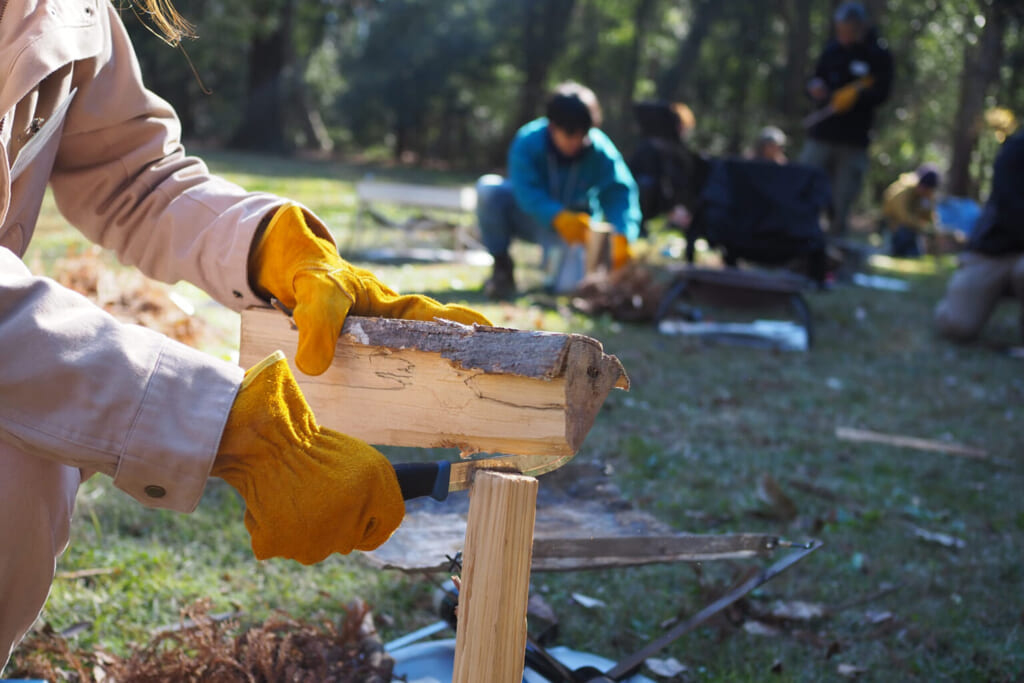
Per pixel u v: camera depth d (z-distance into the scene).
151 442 1.06
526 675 1.87
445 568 1.89
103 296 4.52
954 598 2.75
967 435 4.49
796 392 4.98
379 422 1.33
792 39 21.53
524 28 27.89
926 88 21.14
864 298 8.29
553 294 6.78
